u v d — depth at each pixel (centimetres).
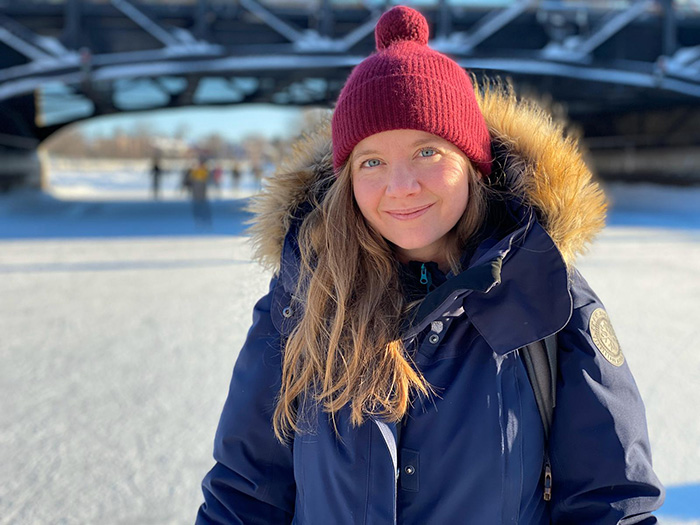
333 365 112
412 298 117
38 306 591
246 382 122
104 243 1138
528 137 114
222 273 782
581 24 1680
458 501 103
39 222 1608
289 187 126
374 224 111
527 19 1678
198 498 244
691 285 667
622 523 100
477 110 112
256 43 1780
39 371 396
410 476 106
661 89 1741
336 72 1716
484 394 104
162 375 387
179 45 1600
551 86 1761
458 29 1795
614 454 100
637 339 455
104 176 5284
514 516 103
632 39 1800
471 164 113
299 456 114
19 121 2352
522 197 112
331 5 1650
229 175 5450
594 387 103
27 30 1725
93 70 1595
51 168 6297
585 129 2727
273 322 122
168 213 1938
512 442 103
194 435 299
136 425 311
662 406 328
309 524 112
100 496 245
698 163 2134
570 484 106
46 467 269
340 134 111
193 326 510
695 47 1948
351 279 113
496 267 98
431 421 106
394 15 116
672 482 249
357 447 107
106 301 612
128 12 1574
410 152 106
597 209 111
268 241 129
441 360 108
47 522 228
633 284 675
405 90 103
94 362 413
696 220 1541
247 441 121
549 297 102
